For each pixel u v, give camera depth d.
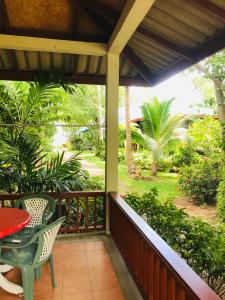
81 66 4.32
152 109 8.36
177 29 2.96
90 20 3.38
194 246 2.59
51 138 5.29
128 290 2.39
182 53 3.26
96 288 2.42
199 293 1.20
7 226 2.05
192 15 2.63
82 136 8.83
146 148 9.83
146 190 8.23
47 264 2.83
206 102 11.13
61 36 3.55
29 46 3.40
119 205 2.99
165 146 9.03
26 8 3.14
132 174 10.12
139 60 4.18
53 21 3.35
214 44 2.84
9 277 2.56
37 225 2.56
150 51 3.81
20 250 2.13
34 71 4.36
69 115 5.88
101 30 3.40
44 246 2.05
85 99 10.15
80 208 4.07
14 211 2.42
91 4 2.93
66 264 2.85
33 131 4.63
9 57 4.00
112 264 2.87
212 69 8.92
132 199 3.96
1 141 3.77
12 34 3.40
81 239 3.54
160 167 9.72
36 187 3.74
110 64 3.62
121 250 3.04
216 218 5.97
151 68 4.30
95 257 3.02
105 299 2.26
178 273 1.41
